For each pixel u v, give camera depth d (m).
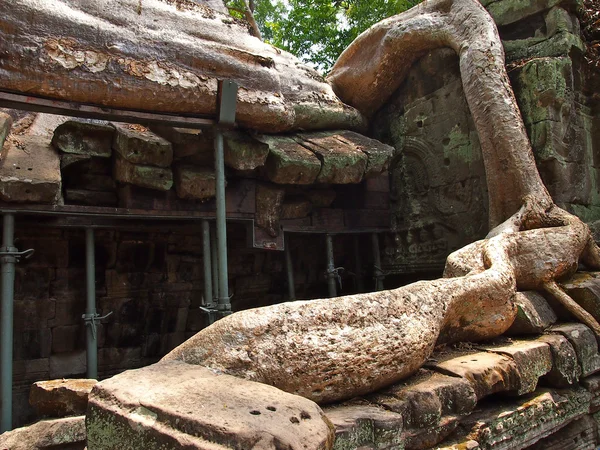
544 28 5.93
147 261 5.83
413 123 6.88
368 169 5.92
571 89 5.65
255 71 5.12
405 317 2.65
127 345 5.83
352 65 7.30
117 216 4.78
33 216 4.62
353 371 2.32
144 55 4.39
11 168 4.35
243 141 5.15
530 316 3.59
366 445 2.08
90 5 4.23
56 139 4.83
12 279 4.08
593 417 3.57
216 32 5.10
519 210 4.94
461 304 3.18
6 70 3.75
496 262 3.71
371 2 11.70
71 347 5.45
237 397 1.79
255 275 6.83
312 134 6.43
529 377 2.99
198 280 6.20
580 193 5.68
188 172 5.05
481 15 5.85
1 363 3.87
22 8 3.80
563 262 4.18
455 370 2.74
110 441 1.75
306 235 6.99
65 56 3.96
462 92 6.17
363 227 6.73
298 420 1.70
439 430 2.40
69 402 3.09
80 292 5.48
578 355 3.48
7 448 2.63
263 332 2.25
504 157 5.16
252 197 5.60
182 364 2.20
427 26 6.32
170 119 4.47
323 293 7.35
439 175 6.45
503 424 2.73
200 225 5.64
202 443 1.50
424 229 6.57
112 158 5.15
